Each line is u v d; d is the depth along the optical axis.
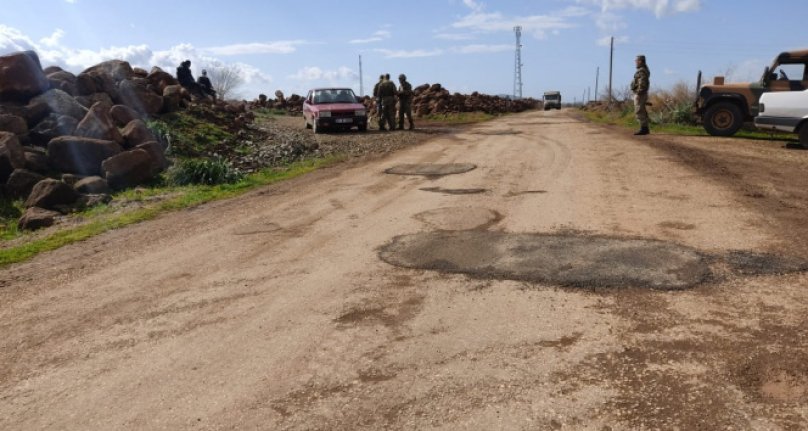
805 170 9.09
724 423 2.61
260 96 38.75
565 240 5.54
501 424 2.70
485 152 12.79
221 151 13.26
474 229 6.12
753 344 3.33
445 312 4.01
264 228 6.75
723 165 9.68
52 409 3.10
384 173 10.41
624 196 7.44
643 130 15.41
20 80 11.49
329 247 5.79
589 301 4.06
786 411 2.68
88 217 8.01
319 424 2.79
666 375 3.04
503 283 4.49
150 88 15.66
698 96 15.01
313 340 3.69
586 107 54.19
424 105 32.53
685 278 4.39
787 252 4.90
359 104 19.20
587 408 2.79
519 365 3.23
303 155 13.52
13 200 8.68
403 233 6.14
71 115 11.43
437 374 3.19
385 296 4.36
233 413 2.93
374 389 3.07
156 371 3.42
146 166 10.21
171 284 4.95
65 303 4.66
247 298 4.50
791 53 13.48
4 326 4.26
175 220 7.53
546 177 9.11
